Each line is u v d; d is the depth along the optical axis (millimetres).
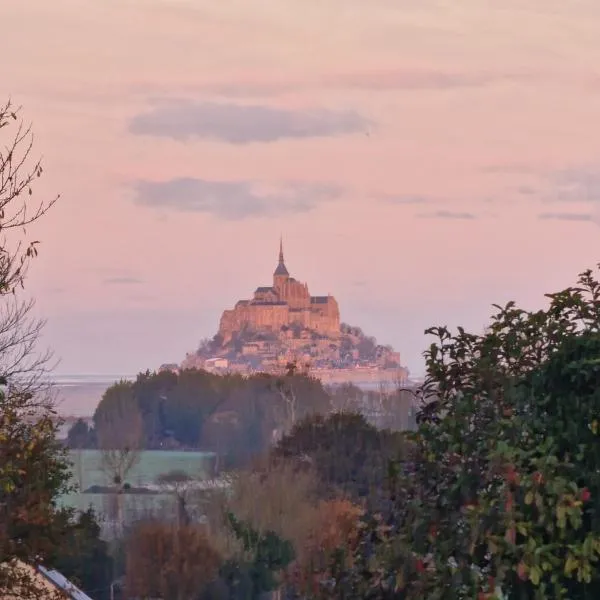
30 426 66688
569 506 37250
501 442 38719
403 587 41781
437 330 43938
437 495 42438
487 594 37781
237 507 185000
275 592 171250
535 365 42250
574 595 39406
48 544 67812
